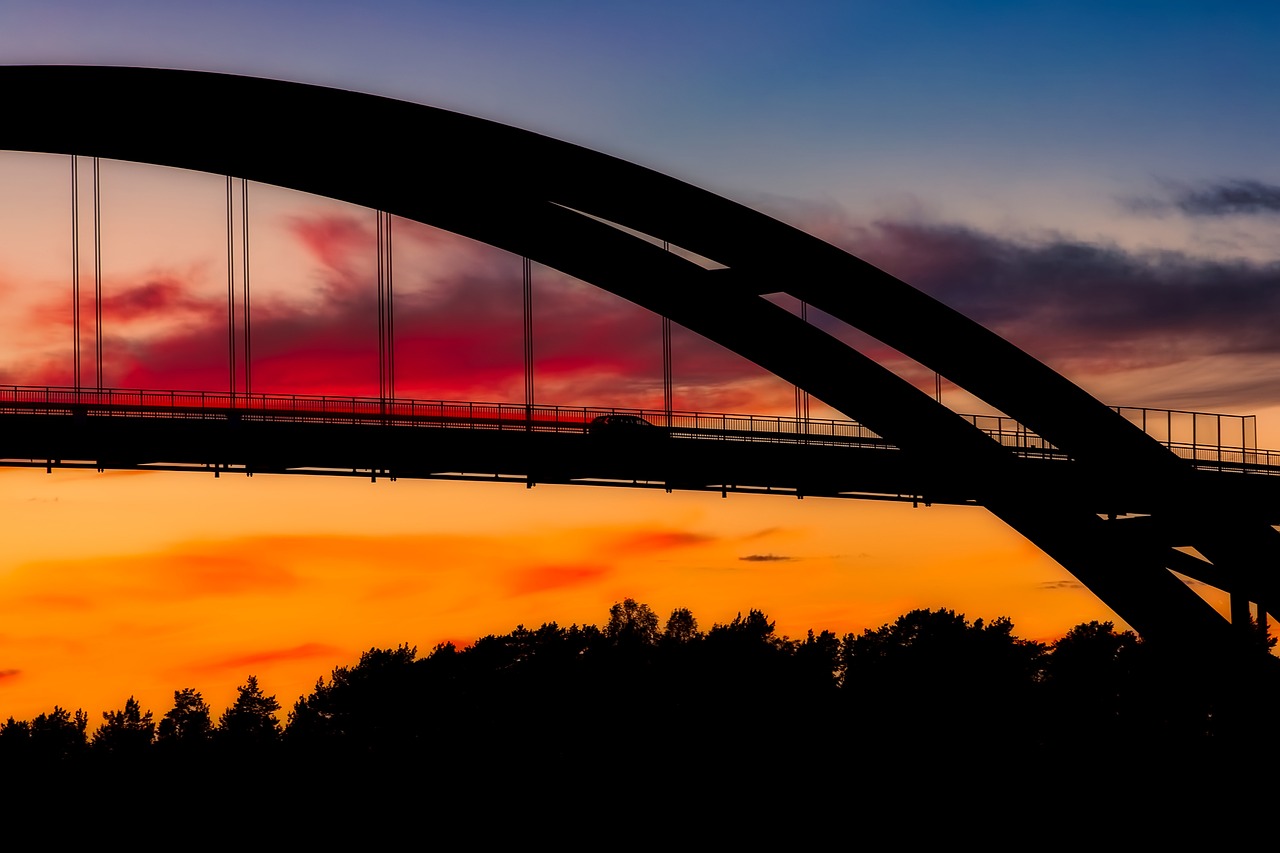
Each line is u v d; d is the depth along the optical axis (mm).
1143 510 54656
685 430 54000
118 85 42531
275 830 84125
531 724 85688
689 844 73438
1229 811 51531
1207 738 55562
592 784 79312
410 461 51312
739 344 46125
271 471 49844
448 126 43469
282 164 44312
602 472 53406
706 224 44594
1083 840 63906
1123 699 76562
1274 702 49594
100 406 48156
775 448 54781
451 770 82812
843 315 46188
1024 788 70688
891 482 55750
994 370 46812
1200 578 54844
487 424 52250
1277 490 64812
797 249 45156
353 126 43062
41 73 42281
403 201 45188
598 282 46031
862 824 71312
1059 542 48531
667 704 85938
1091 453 48438
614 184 44062
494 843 77750
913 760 75312
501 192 44469
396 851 79312
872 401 46625
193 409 48812
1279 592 50875
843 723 80875
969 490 48156
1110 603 49250
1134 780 62562
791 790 74938
